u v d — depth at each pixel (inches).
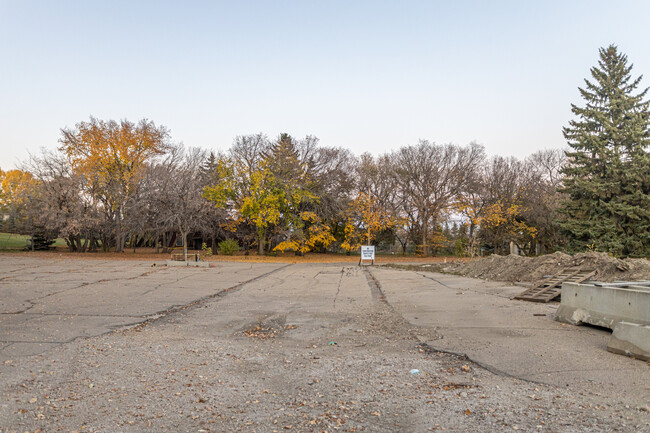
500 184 1923.0
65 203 1523.1
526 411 178.4
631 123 1435.8
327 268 1152.8
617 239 1358.3
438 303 496.4
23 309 448.5
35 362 257.6
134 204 1617.9
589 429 159.2
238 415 177.8
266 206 1640.0
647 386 205.2
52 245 2100.1
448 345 298.7
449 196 1908.2
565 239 1678.2
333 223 1921.8
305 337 338.3
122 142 1622.8
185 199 1569.9
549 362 249.4
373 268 1157.1
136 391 208.2
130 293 587.2
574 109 1530.5
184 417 175.3
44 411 180.5
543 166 2175.2
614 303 326.3
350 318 417.4
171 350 293.7
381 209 1812.3
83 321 393.1
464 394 201.5
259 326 384.5
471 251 1425.9
